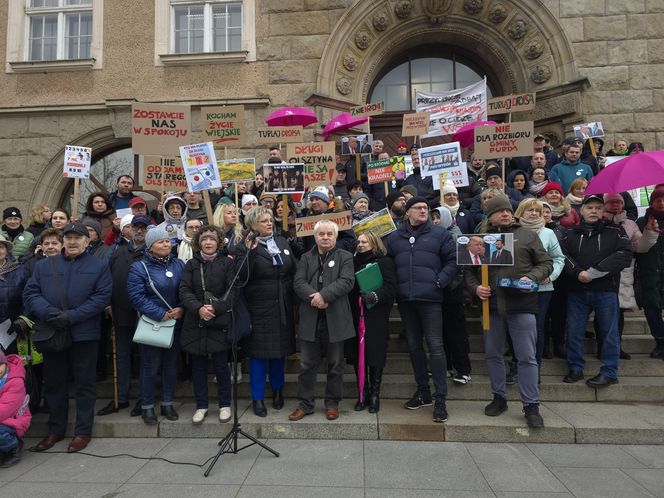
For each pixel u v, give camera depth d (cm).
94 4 898
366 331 408
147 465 343
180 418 409
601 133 709
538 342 443
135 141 504
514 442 372
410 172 731
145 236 438
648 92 814
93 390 393
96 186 920
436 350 394
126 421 405
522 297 382
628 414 398
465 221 529
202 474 324
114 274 438
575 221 501
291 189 499
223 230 452
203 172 475
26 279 426
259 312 407
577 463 335
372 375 417
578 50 831
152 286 396
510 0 853
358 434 381
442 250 408
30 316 401
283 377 430
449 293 439
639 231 479
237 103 867
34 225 597
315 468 330
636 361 468
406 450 359
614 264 419
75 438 380
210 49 903
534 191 613
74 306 379
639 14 825
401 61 949
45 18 929
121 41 893
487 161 704
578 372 447
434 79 941
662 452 353
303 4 879
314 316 403
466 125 733
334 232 414
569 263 439
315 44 872
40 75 898
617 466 330
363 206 548
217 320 387
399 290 407
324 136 771
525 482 308
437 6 868
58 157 885
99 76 891
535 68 848
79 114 886
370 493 295
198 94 880
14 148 888
